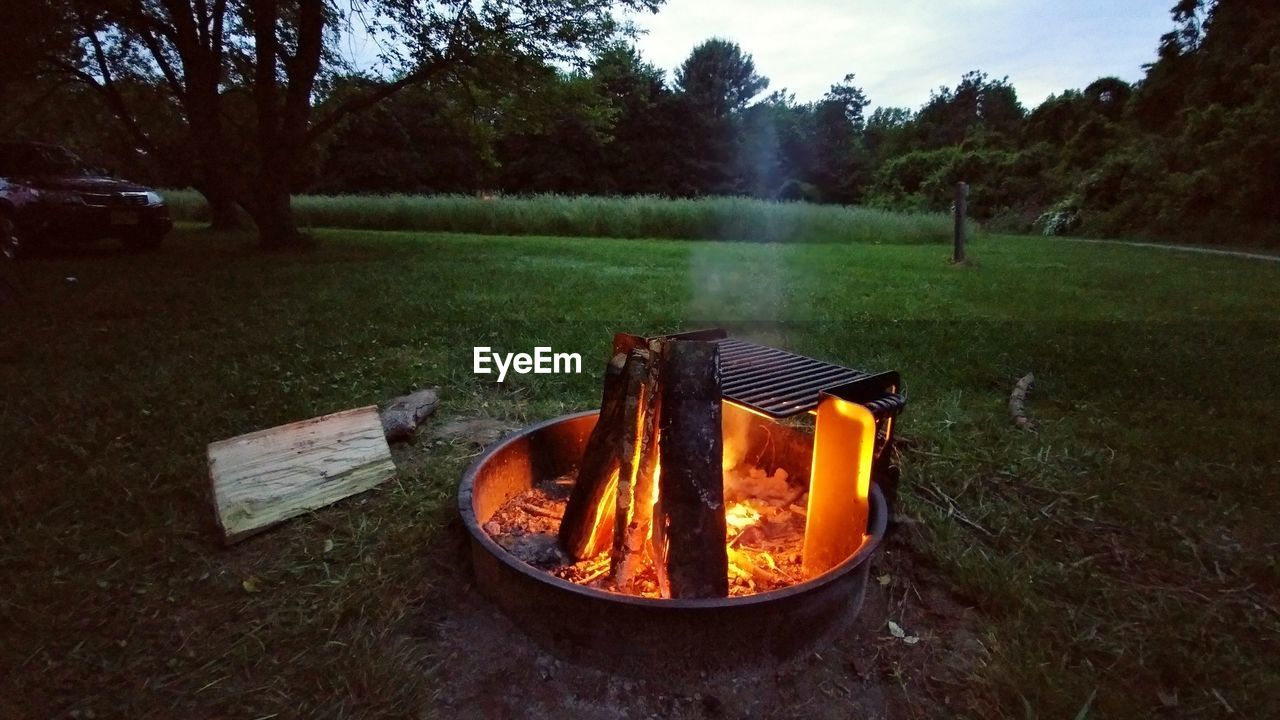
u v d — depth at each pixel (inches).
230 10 427.8
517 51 470.0
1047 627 73.2
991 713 62.2
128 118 515.8
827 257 473.4
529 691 63.8
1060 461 114.7
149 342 179.2
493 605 74.0
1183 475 108.7
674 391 73.2
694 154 1672.0
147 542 86.4
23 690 63.2
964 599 79.3
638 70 1573.6
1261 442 119.1
